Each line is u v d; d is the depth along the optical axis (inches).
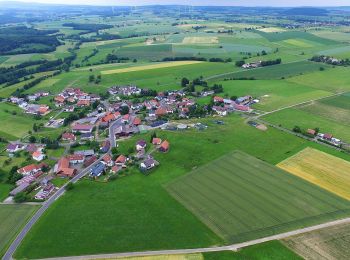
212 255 3826.3
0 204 4948.3
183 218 4463.6
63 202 4909.0
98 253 3912.4
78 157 6136.8
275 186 5118.1
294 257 3762.3
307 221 4345.5
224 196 4918.8
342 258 3740.2
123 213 4601.4
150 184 5300.2
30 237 4197.8
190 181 5334.6
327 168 5600.4
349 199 4773.6
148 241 4072.3
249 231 4200.3
